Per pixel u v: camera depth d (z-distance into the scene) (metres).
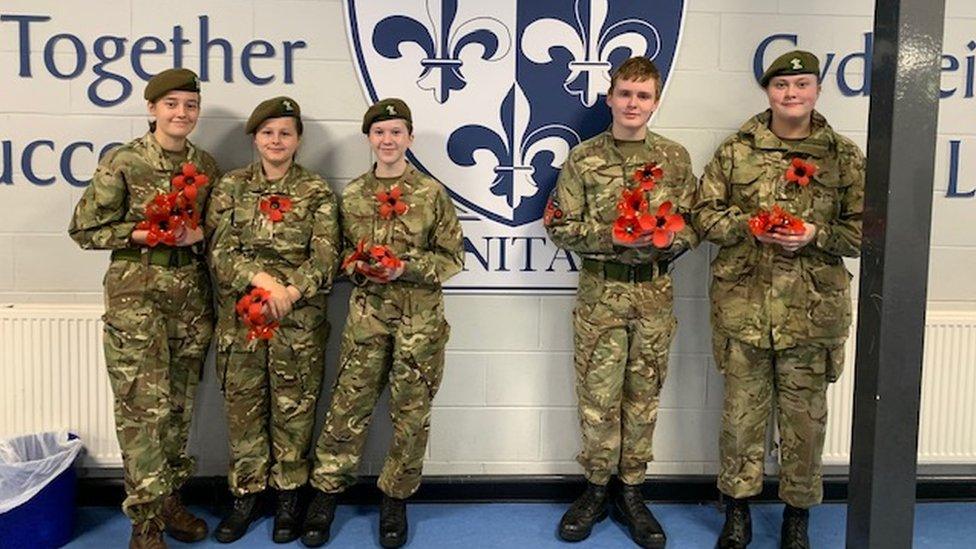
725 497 3.14
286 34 3.18
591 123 3.26
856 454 2.35
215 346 3.22
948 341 3.25
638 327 2.97
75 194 3.20
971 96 3.31
